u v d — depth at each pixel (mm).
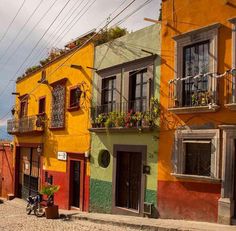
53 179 20594
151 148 13477
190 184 11992
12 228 13422
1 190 29109
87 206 16969
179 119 12469
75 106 18719
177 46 12656
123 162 15180
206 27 11656
